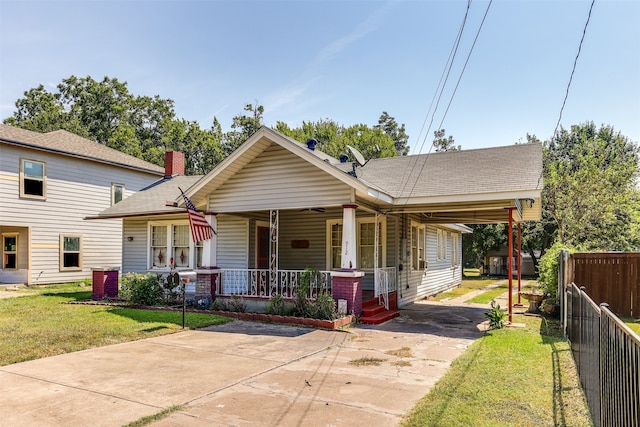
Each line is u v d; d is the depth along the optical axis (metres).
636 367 2.74
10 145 17.92
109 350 7.61
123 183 23.00
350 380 5.84
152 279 13.12
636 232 21.98
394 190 11.19
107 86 46.84
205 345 8.02
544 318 11.20
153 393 5.30
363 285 14.00
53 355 7.22
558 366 6.41
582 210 20.73
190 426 4.31
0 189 17.59
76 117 44.59
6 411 4.70
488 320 11.15
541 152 12.04
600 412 4.05
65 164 20.16
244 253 14.07
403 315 12.11
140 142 47.53
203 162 43.19
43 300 14.12
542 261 13.81
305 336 8.90
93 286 14.26
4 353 7.20
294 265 14.88
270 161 11.66
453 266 22.89
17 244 19.27
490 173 11.12
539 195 9.48
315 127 42.03
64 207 20.03
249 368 6.44
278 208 11.49
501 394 5.16
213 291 12.37
